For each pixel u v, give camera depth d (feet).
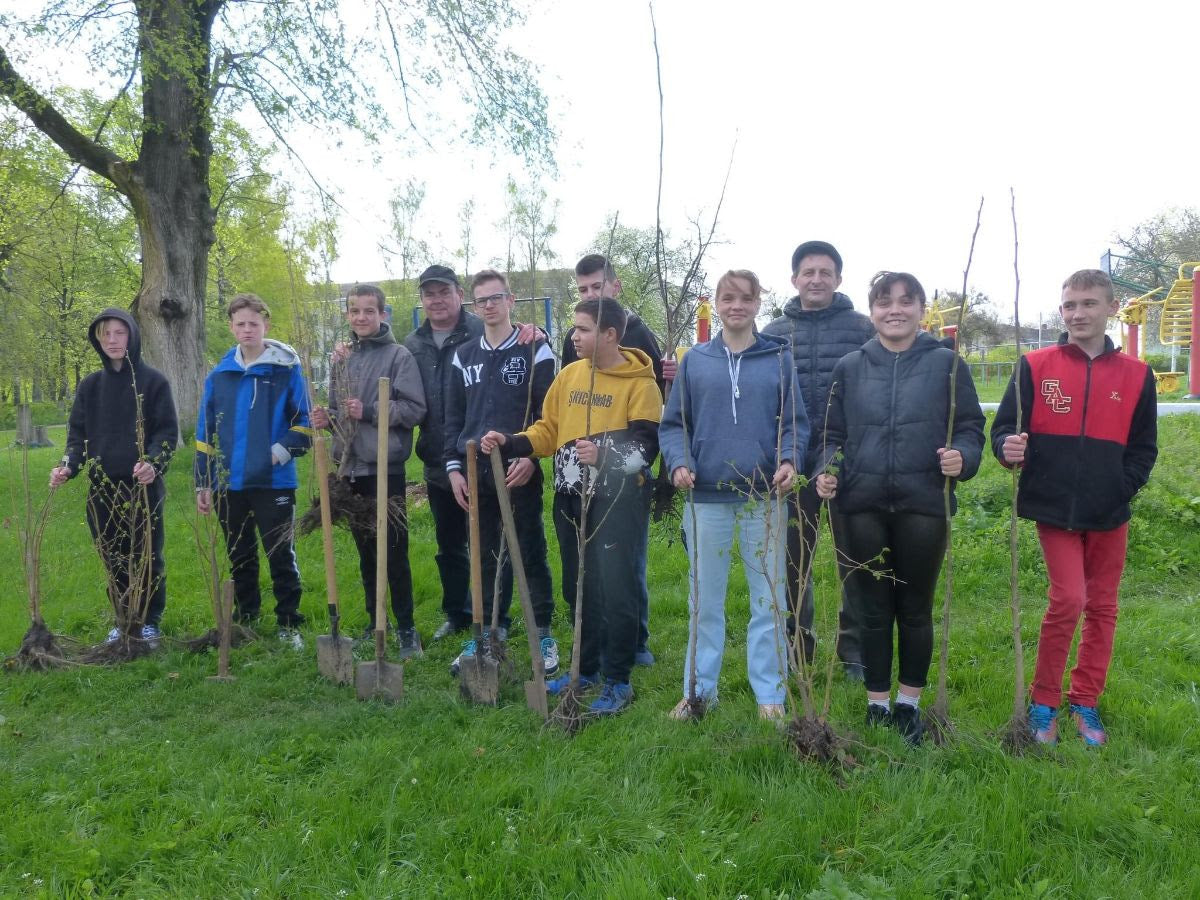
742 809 9.53
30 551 16.02
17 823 9.60
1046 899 7.80
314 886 8.37
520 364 14.67
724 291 12.07
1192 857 8.33
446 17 41.04
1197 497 22.41
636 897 7.84
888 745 10.75
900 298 11.19
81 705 13.73
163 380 16.94
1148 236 115.75
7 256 62.64
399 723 12.35
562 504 13.46
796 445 11.51
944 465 10.54
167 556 23.72
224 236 72.38
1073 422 11.21
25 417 25.26
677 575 20.40
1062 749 10.70
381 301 15.85
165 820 9.68
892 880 8.14
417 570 21.16
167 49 35.86
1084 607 11.68
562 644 16.21
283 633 16.79
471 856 8.72
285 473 16.70
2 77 37.24
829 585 16.67
